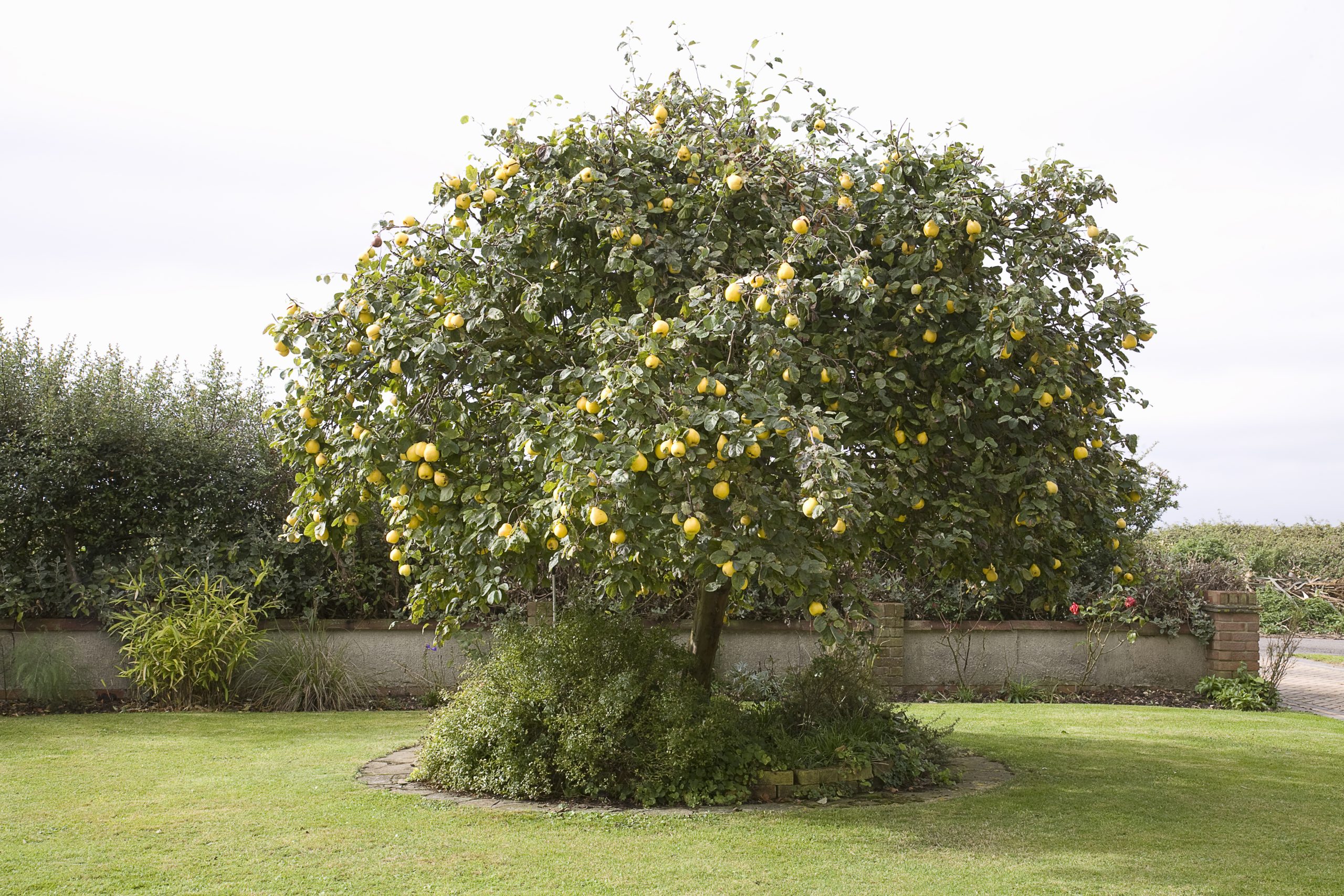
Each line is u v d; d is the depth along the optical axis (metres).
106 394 9.59
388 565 9.88
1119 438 5.39
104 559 9.54
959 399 4.58
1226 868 3.89
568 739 4.97
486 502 4.19
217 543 9.53
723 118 5.38
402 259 5.04
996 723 8.17
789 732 5.81
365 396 4.63
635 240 4.50
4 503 8.99
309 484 4.98
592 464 3.57
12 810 4.70
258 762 6.09
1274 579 19.64
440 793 5.18
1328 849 4.21
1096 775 5.90
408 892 3.49
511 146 5.01
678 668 5.66
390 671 9.59
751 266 4.74
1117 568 5.47
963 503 4.80
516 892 3.49
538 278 4.79
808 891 3.54
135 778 5.52
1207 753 6.70
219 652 8.74
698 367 3.95
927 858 4.01
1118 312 4.94
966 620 10.71
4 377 9.45
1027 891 3.56
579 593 6.39
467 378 4.41
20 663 8.70
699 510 3.69
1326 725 8.34
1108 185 5.14
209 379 10.43
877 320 4.85
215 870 3.71
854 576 9.79
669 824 4.55
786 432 3.66
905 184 5.14
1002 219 5.15
